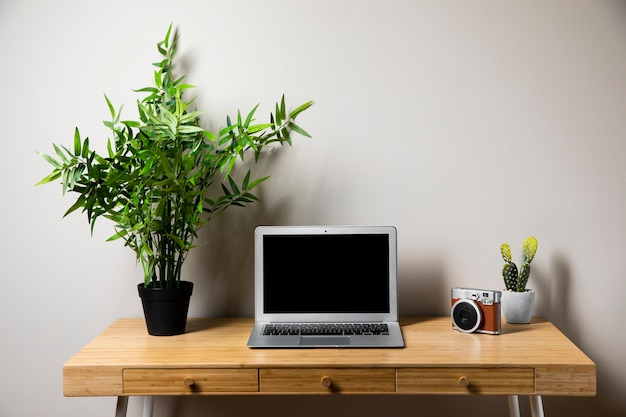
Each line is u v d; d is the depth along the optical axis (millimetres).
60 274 2141
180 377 1633
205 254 2127
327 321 1910
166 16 2100
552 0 2047
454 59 2064
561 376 1594
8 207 2131
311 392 1627
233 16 2088
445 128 2072
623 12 2035
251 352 1714
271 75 2090
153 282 1908
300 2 2076
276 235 1925
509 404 2041
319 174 2098
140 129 1815
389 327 1864
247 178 2021
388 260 1909
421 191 2084
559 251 2072
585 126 2055
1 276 2146
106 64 2111
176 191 1801
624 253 2062
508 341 1788
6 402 2164
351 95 2080
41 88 2113
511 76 2059
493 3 2055
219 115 2104
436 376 1614
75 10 2105
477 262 2086
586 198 2062
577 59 2049
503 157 2070
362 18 2068
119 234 1827
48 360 2156
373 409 2148
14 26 2109
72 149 2117
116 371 1630
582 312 2078
